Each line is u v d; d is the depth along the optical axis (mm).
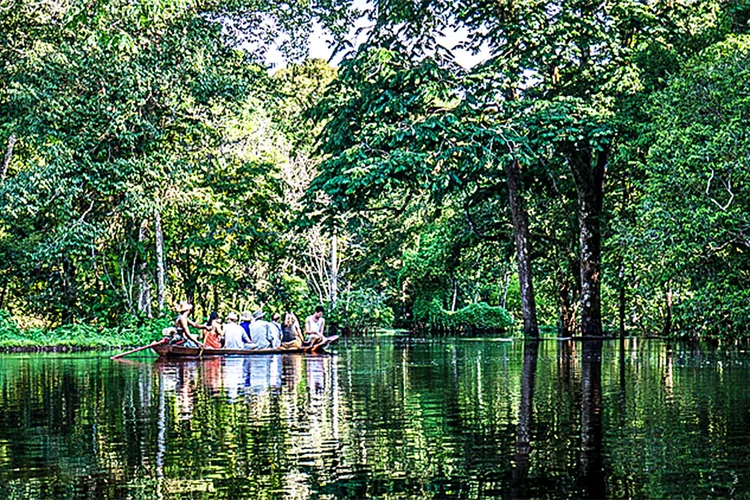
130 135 26344
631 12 26078
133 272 29047
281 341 21812
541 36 25672
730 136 20562
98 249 28812
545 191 31703
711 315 23109
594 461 5527
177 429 7035
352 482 5012
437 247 47938
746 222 20688
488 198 31984
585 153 28531
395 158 23656
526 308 29641
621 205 31219
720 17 27078
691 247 21422
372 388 10562
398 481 5027
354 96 26969
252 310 33500
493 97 25812
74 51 25516
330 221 26547
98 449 6141
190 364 16688
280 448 6094
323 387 10789
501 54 25953
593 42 26141
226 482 5035
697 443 6121
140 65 25938
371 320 45125
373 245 55688
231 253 31875
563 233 33188
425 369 14180
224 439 6504
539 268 35469
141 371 14492
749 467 5312
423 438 6469
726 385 10281
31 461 5703
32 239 29250
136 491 4836
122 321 28062
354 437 6539
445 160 24641
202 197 30547
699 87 22234
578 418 7430
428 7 26578
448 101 25375
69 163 26156
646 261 23969
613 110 26594
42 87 26172
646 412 7754
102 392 10375
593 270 28719
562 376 12070
